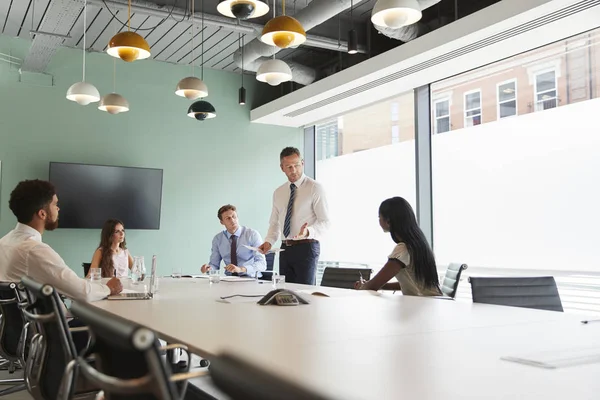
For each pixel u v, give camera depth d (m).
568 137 5.06
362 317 1.92
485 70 5.81
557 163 5.15
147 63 7.14
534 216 5.34
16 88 6.38
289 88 7.75
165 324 1.75
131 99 7.02
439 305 2.31
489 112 5.78
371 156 7.38
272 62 4.29
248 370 0.68
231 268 4.25
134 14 5.63
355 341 1.44
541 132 5.29
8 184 6.28
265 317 1.92
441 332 1.60
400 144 6.89
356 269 3.91
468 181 6.00
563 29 4.43
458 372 1.09
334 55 6.71
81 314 1.06
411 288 3.08
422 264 3.05
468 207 5.98
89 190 6.56
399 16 3.23
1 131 6.28
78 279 2.54
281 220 4.45
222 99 7.65
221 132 7.60
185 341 1.45
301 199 4.29
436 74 5.67
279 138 8.06
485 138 5.83
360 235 7.61
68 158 6.61
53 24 5.00
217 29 6.09
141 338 0.81
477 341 1.44
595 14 4.14
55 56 6.60
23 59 6.41
